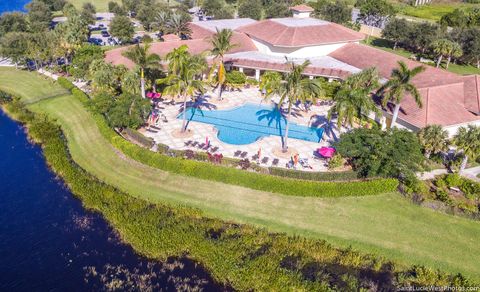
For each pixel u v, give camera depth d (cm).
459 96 5650
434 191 4184
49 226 3653
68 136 5225
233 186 4112
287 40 7088
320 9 11288
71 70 6788
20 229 3603
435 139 4478
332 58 7469
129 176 4334
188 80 4772
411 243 3606
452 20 11200
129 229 3575
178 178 4234
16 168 4566
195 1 14900
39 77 7012
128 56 5188
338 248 3569
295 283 3100
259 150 4578
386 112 5356
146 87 5975
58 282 3044
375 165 4038
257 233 3644
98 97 5166
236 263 3269
